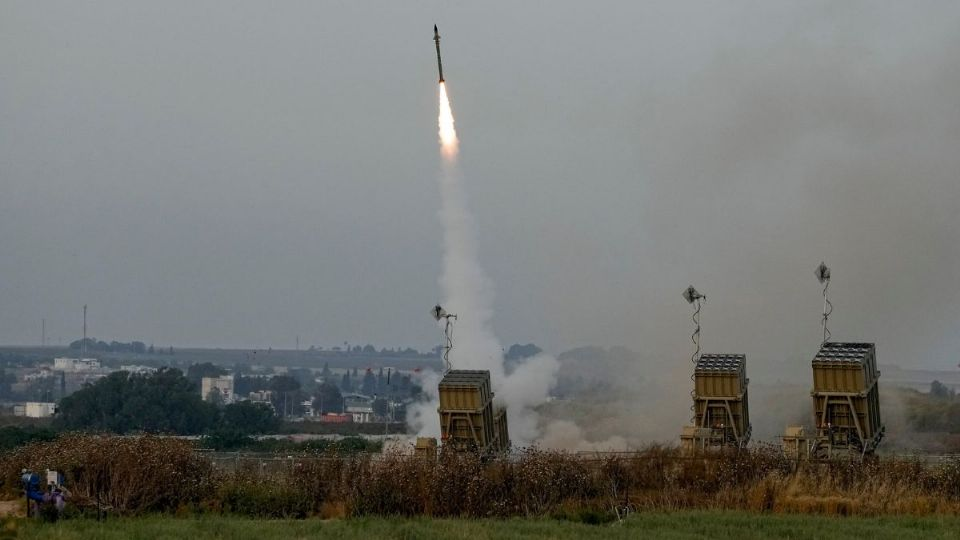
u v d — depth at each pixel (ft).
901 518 478.59
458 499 526.16
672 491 549.54
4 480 581.12
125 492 517.14
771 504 523.29
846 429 636.48
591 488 556.92
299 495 540.52
